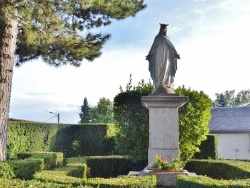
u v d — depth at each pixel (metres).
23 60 14.78
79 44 13.15
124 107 12.31
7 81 10.90
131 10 12.98
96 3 11.48
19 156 12.74
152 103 9.55
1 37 10.89
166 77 9.91
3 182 5.37
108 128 18.44
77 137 18.84
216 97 74.44
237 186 5.71
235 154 29.67
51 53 14.06
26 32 11.14
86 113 49.19
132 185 6.27
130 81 12.82
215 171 11.68
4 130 10.73
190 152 11.90
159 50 9.90
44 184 5.36
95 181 6.43
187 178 6.45
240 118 30.84
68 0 10.98
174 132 9.53
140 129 12.11
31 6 9.87
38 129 17.19
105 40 13.80
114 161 14.09
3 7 9.46
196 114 11.77
